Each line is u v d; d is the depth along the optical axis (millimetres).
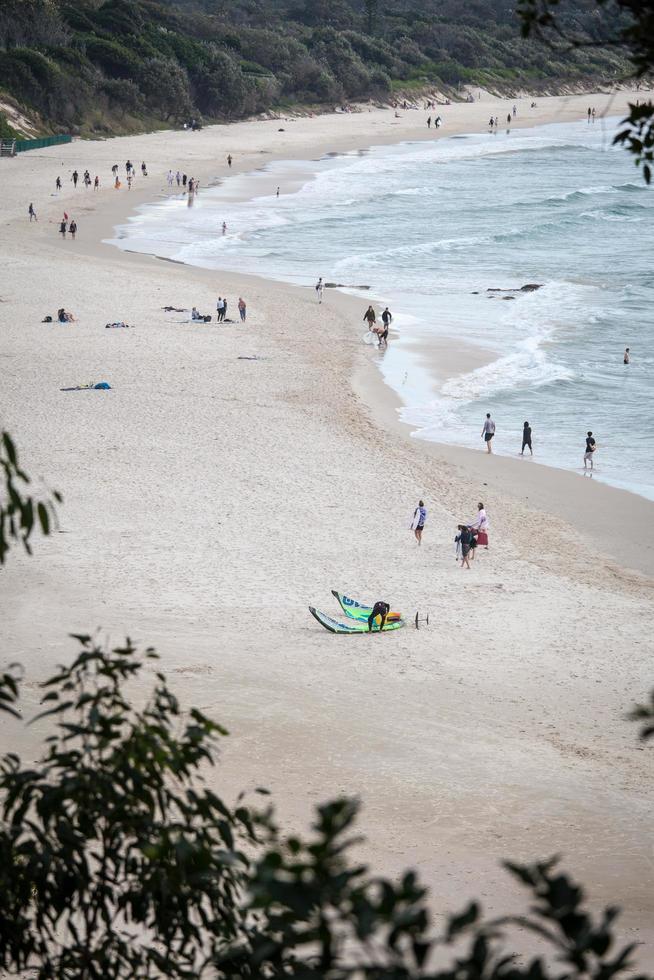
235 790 66312
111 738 24297
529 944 50719
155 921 23500
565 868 59875
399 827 63625
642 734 18047
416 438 168250
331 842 14305
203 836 23625
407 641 94500
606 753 75000
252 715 77312
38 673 82688
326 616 96688
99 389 185375
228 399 181750
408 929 13344
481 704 82438
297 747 73000
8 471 23516
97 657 25469
